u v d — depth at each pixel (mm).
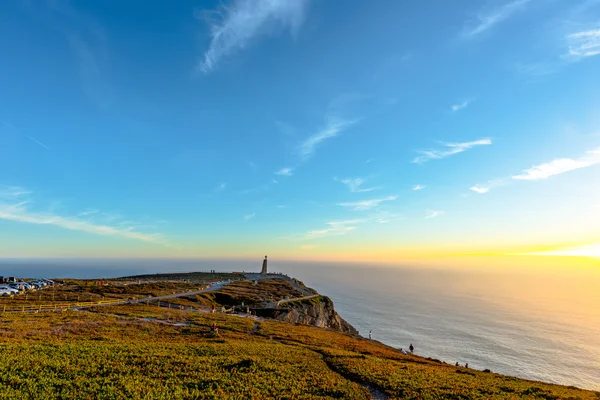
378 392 28891
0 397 19953
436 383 31750
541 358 169375
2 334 36781
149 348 34844
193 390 23688
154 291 120000
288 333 61750
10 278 128375
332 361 38094
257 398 23500
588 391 39625
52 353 29359
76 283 140625
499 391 30875
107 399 21031
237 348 38969
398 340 194750
